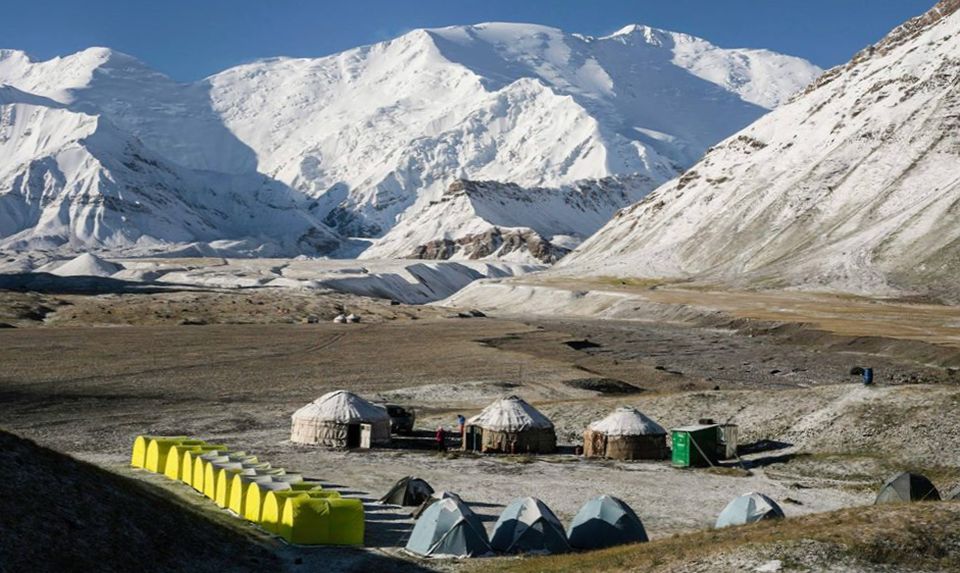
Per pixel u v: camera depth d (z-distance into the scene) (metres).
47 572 30.09
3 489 32.91
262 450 67.94
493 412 71.19
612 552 37.34
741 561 32.28
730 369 123.50
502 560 40.25
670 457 69.06
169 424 75.62
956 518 34.88
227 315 186.50
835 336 149.38
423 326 177.12
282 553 40.56
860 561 31.88
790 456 65.44
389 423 72.88
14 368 102.50
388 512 49.88
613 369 120.38
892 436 64.88
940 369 118.56
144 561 33.62
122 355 118.12
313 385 99.69
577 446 72.56
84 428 72.25
